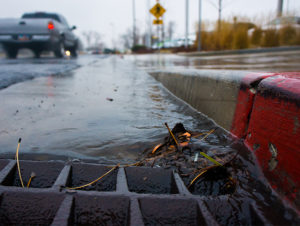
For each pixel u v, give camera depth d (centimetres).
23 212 102
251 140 146
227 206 107
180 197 110
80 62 1105
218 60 1044
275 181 114
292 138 110
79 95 355
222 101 209
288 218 96
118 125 225
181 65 845
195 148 168
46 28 1120
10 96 333
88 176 136
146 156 165
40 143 182
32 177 133
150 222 103
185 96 319
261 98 142
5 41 1118
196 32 1994
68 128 216
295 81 121
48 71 659
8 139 187
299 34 1636
